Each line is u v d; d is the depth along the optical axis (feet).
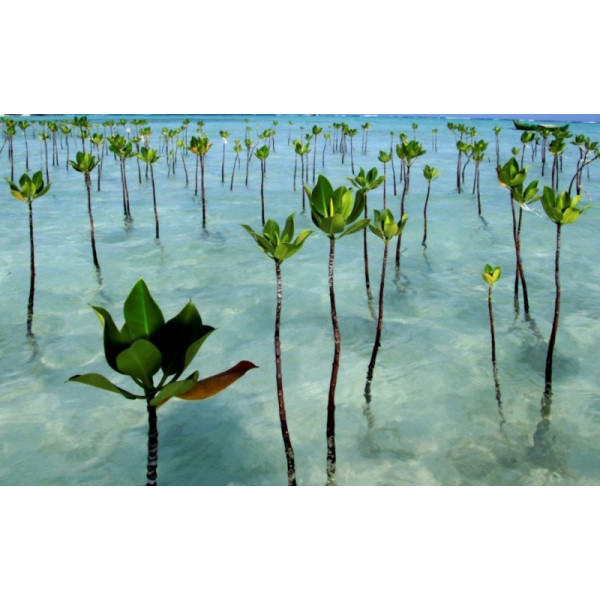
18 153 89.97
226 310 24.30
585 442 14.40
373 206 49.16
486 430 15.06
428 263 31.48
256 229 40.91
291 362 19.21
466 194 54.80
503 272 29.60
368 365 18.69
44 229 39.45
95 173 69.77
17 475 13.30
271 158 88.79
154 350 7.29
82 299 25.59
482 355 19.33
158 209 47.70
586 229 38.81
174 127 174.40
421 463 13.76
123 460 14.02
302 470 13.51
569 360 18.76
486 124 247.91
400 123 253.44
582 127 218.38
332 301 11.90
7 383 17.66
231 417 15.90
